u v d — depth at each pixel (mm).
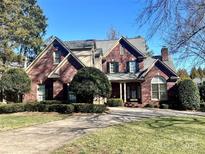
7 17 40156
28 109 28141
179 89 34375
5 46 40062
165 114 26719
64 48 35188
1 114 26438
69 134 15562
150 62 39594
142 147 12227
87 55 37312
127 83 39188
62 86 33719
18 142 13445
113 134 15156
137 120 21375
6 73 32938
